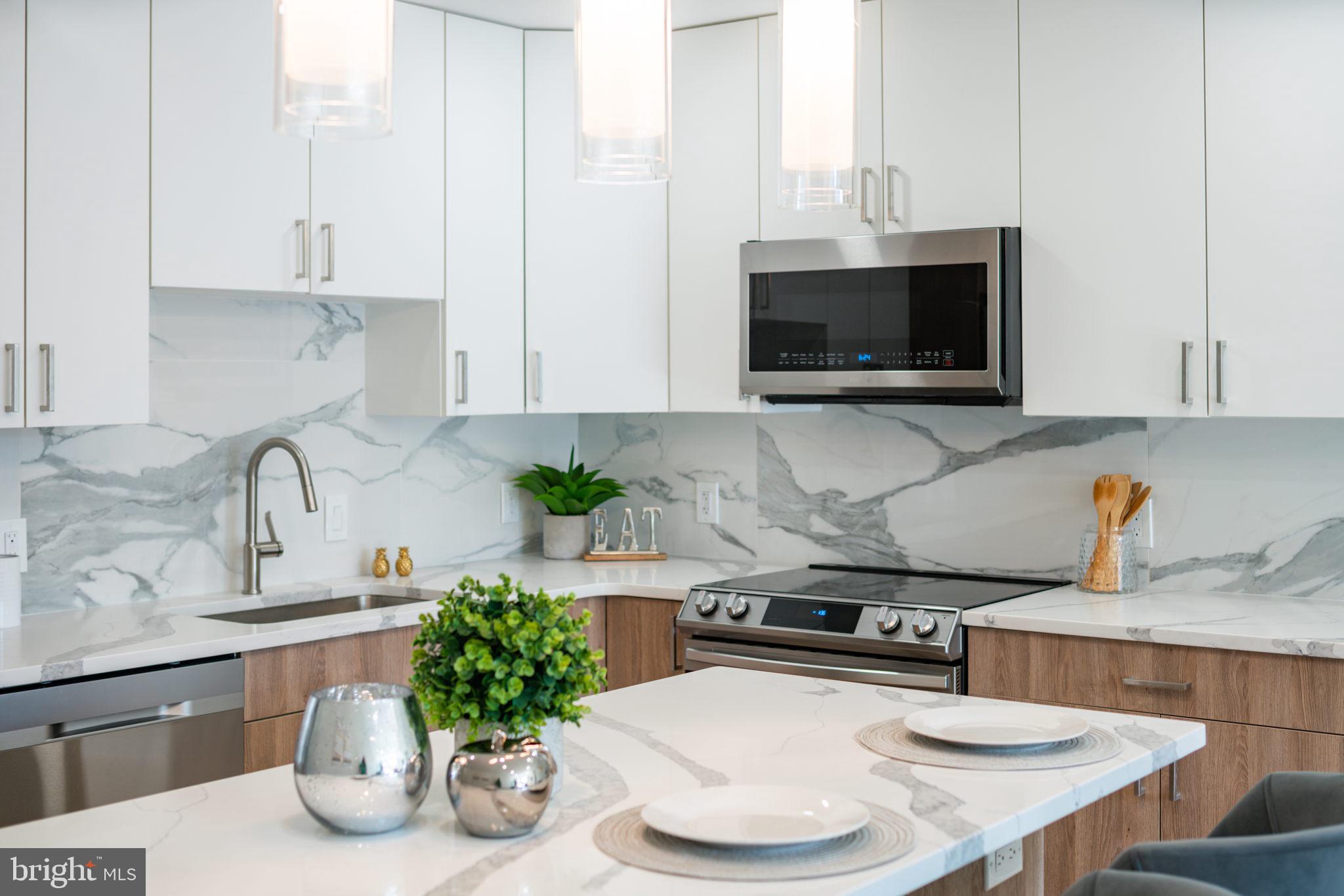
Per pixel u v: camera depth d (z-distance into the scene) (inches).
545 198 144.1
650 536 164.7
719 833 54.8
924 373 128.7
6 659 96.6
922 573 143.7
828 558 152.9
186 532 129.9
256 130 120.5
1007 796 61.6
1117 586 127.1
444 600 60.7
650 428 166.4
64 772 96.3
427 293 134.8
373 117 46.2
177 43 114.7
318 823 58.4
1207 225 116.8
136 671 101.2
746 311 138.7
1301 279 112.7
